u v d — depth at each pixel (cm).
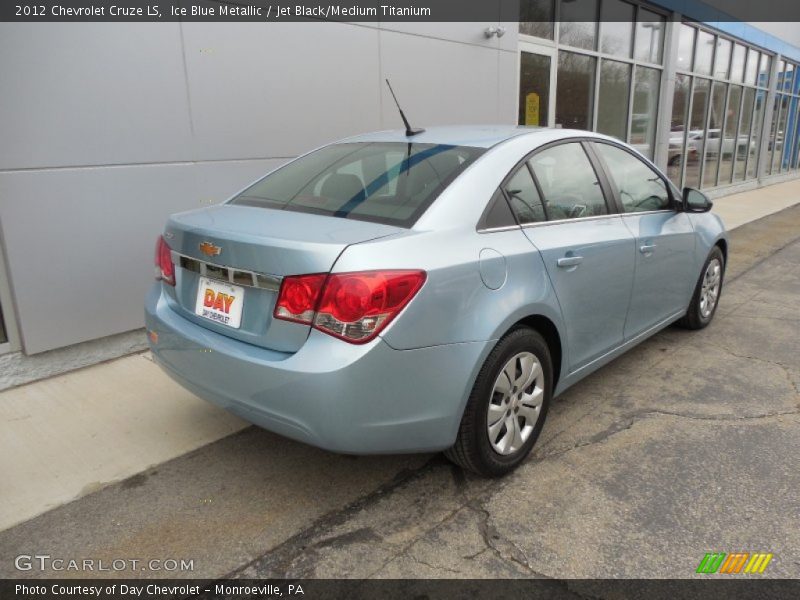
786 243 888
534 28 825
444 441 252
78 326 408
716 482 283
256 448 314
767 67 1598
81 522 258
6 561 236
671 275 409
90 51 390
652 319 399
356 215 266
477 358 250
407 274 228
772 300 590
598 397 372
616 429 332
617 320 352
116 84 405
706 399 369
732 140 1495
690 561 234
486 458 270
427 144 314
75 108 388
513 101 764
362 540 247
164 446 315
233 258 246
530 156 306
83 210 400
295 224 256
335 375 220
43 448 313
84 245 404
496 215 275
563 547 241
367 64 574
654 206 401
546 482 284
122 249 423
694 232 438
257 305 243
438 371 240
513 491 277
